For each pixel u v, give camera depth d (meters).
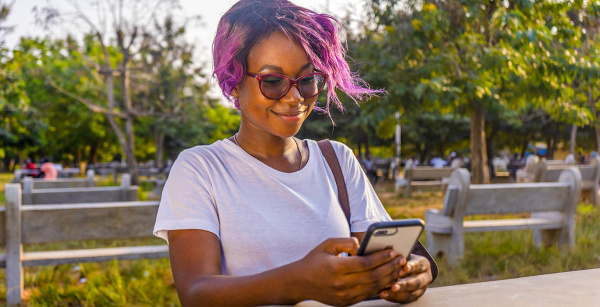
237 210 1.24
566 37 8.16
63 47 18.03
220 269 1.16
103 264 5.45
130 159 18.31
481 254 5.52
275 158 1.35
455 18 8.62
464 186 5.24
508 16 7.23
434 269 1.14
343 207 1.39
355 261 0.91
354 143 29.88
